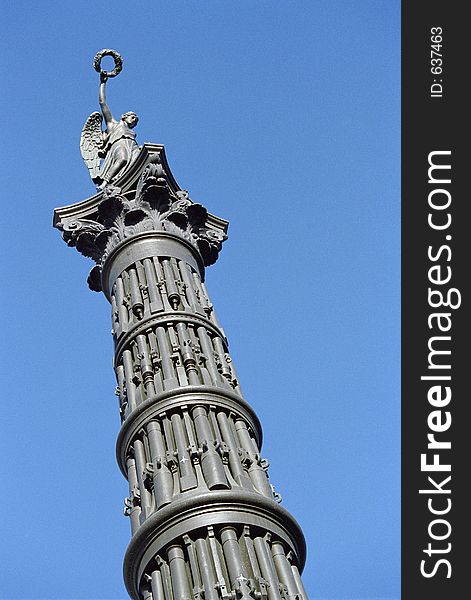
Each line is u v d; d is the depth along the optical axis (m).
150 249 24.09
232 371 21.42
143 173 25.66
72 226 25.77
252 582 16.12
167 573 16.78
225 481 17.77
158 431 19.28
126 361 21.48
